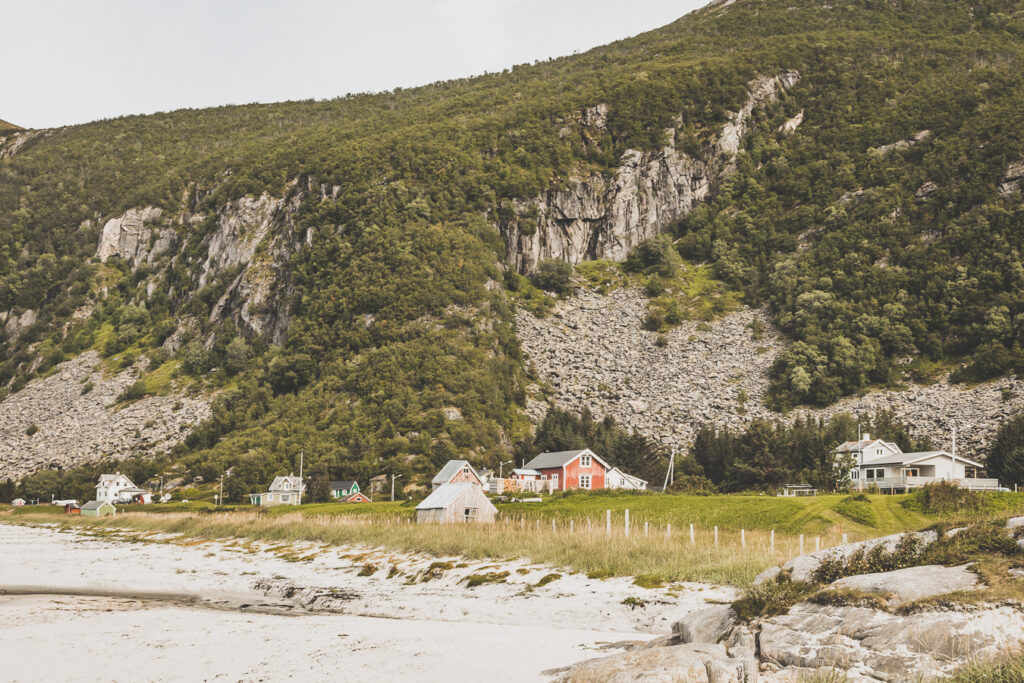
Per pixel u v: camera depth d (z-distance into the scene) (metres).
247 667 26.70
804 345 178.88
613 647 28.44
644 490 108.88
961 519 26.45
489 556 52.06
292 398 177.12
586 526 61.28
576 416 163.75
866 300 194.88
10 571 60.25
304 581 52.28
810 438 129.50
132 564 63.84
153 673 26.12
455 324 186.25
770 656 22.00
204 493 140.00
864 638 21.45
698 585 38.56
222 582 54.00
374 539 64.19
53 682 25.23
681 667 21.05
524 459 140.62
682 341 197.25
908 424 146.25
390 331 185.12
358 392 166.25
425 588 46.31
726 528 66.69
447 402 154.38
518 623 36.47
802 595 25.00
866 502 70.44
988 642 20.05
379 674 25.30
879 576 23.92
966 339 177.12
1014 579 22.00
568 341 199.00
